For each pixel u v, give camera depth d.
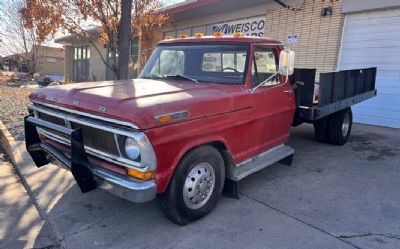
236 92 4.01
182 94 3.56
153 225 3.71
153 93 3.51
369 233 3.55
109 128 3.14
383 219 3.85
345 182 4.96
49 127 3.81
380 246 3.31
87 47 26.34
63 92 3.84
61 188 4.61
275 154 4.93
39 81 24.39
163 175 3.23
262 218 3.85
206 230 3.60
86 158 3.48
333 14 10.04
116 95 3.41
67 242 3.38
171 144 3.22
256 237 3.46
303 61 11.04
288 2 11.28
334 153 6.45
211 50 4.51
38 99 4.15
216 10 13.48
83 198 4.33
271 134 4.81
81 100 3.49
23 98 12.65
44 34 10.68
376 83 9.36
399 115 8.97
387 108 9.20
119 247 3.30
